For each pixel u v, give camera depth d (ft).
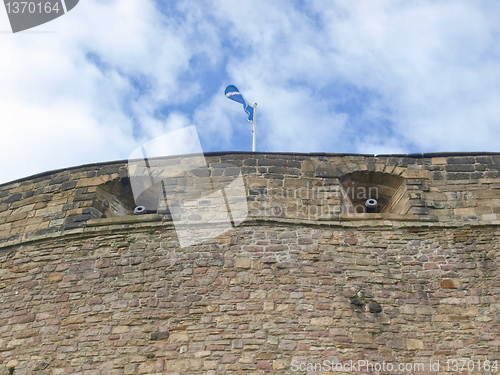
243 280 38.06
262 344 35.04
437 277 38.50
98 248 41.09
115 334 36.22
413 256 39.68
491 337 35.58
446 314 36.73
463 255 39.55
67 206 44.27
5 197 46.65
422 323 36.35
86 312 37.63
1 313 38.83
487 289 37.76
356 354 34.81
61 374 35.04
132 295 37.99
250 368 34.12
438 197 42.96
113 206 46.09
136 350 35.37
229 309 36.68
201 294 37.52
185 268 38.93
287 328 35.70
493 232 40.70
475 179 43.73
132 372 34.53
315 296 37.27
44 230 43.09
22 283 40.27
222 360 34.50
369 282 38.22
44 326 37.42
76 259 40.70
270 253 39.42
